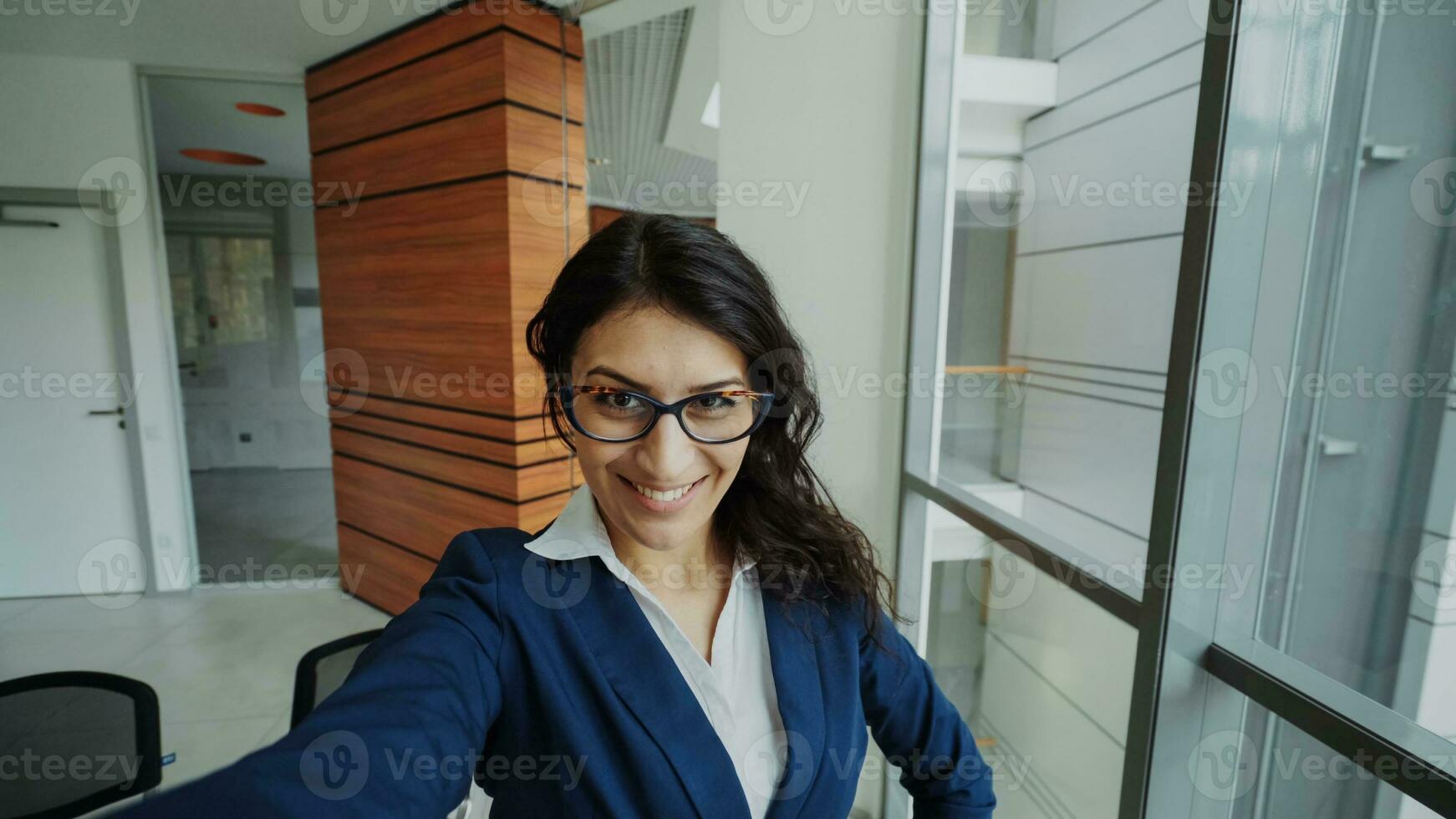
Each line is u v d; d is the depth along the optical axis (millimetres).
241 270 5824
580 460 660
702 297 596
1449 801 724
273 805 434
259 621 3336
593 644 666
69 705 1226
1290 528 1311
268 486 5797
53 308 3340
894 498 2088
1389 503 1260
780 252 2039
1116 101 2258
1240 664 997
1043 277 2660
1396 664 1262
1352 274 1263
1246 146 938
